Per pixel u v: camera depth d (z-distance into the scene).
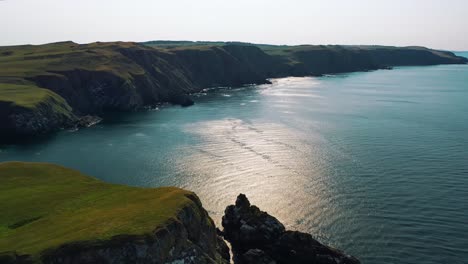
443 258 44.34
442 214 54.06
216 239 44.62
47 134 105.81
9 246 33.38
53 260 32.12
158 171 72.31
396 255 45.00
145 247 34.09
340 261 42.88
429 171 70.56
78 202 42.53
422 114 127.88
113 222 36.47
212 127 109.69
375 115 126.38
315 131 103.50
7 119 104.75
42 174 51.19
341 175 69.25
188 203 40.81
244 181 67.06
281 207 57.06
